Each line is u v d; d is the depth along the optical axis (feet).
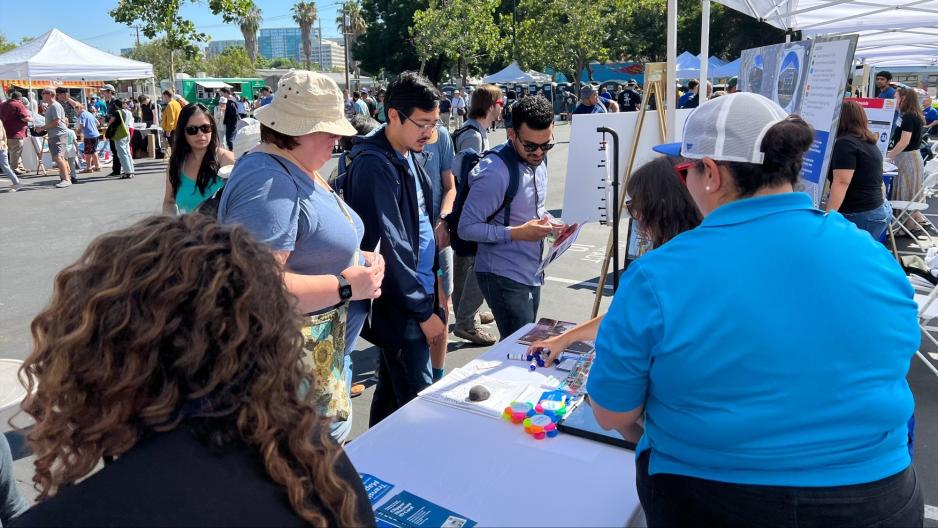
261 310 2.64
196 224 2.81
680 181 5.94
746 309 3.77
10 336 16.08
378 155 8.09
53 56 44.78
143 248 2.58
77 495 2.39
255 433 2.54
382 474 5.49
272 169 6.12
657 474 4.30
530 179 9.98
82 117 46.24
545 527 4.83
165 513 2.39
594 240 25.07
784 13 17.51
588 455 5.74
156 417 2.46
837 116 10.71
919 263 15.19
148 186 40.24
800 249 3.90
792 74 12.98
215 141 12.35
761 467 3.85
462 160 11.43
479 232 9.76
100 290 2.47
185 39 58.65
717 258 3.92
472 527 4.82
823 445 3.80
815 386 3.75
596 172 11.10
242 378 2.57
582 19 108.88
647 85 11.46
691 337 3.81
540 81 109.70
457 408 6.59
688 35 125.70
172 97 52.39
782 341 3.73
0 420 8.14
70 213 31.58
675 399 4.00
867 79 36.42
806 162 11.85
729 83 55.11
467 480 5.40
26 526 2.34
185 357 2.44
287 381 2.71
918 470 10.34
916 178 24.48
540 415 6.20
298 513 2.53
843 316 3.81
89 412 2.51
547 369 7.43
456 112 84.17
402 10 125.49
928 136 40.86
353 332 7.64
